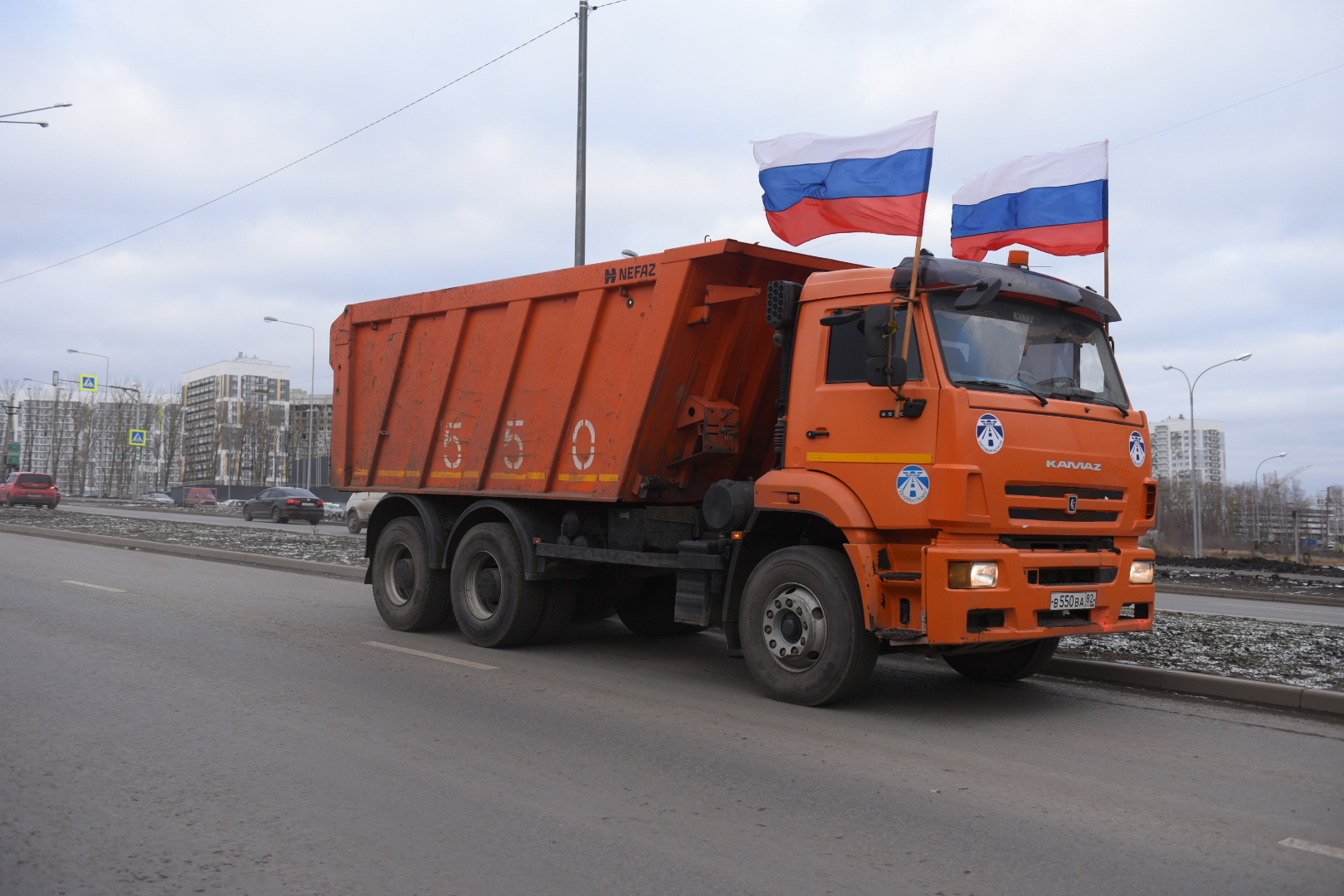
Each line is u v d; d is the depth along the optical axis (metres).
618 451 8.35
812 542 7.39
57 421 105.25
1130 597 7.02
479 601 9.53
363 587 14.31
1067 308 7.23
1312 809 4.69
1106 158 8.70
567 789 4.86
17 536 24.28
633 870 3.83
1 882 3.66
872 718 6.53
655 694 7.26
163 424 104.81
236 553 18.30
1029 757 5.59
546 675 7.95
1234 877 3.83
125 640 8.94
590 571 9.27
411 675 7.76
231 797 4.64
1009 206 9.25
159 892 3.60
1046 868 3.90
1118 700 7.26
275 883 3.68
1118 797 4.84
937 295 6.60
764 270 8.17
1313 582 21.00
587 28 16.81
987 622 6.39
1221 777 5.20
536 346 9.29
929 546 6.29
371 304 11.20
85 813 4.41
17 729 5.81
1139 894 3.67
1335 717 6.72
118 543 21.70
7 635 9.10
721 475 8.66
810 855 4.02
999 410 6.38
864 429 6.64
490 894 3.60
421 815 4.45
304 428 108.75
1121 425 7.09
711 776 5.13
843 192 7.57
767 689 7.03
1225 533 57.91
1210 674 7.60
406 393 10.73
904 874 3.83
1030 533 6.48
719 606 7.62
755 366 8.45
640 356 8.20
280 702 6.64
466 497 10.20
